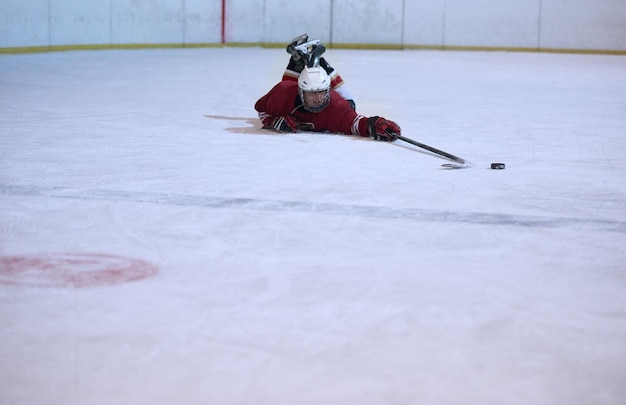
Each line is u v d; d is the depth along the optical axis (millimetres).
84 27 27922
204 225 6289
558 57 33125
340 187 7809
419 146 9719
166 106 14344
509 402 3553
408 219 6652
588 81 22109
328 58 29250
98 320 4320
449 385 3686
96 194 7289
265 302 4629
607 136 11938
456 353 4020
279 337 4141
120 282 4926
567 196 7758
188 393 3543
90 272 5109
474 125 12859
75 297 4660
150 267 5227
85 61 24047
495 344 4145
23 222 6289
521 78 22625
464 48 36062
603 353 4086
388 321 4395
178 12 31703
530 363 3941
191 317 4379
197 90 17344
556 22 36094
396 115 13961
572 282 5188
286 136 10953
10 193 7277
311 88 10508
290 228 6258
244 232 6113
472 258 5625
